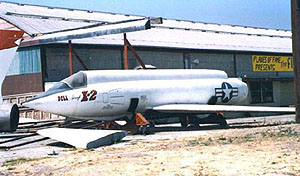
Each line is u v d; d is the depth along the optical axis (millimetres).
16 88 29844
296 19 21234
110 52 31688
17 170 11922
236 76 39438
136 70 24531
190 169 10469
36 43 27891
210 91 26781
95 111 22234
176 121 31484
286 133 16484
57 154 15109
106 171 10836
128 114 23922
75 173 10883
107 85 22438
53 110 21922
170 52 34781
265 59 42375
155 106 24281
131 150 14781
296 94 21188
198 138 17156
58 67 29188
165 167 10883
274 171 9766
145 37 36219
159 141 17141
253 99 39344
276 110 23672
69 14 39188
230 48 39375
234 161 11219
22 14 34469
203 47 37094
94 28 25625
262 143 14328
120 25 24625
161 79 25016
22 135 21438
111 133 17328
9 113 14430
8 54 15117
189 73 26672
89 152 14969
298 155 11625
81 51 30219
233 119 33312
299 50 21031
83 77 22141
